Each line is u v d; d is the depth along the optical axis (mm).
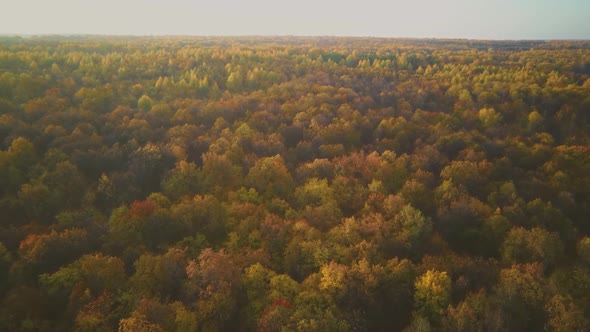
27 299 47188
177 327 43531
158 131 86938
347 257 54375
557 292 48312
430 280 48062
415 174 75562
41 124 82500
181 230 60531
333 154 84750
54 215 64500
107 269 49219
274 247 58469
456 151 87625
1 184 66000
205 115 97500
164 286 50094
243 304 48625
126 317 45938
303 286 49719
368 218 61781
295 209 69375
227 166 74000
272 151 83312
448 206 67188
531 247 56062
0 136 77250
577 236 62656
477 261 55812
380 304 48250
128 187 69812
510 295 46406
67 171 68438
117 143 77875
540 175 77125
